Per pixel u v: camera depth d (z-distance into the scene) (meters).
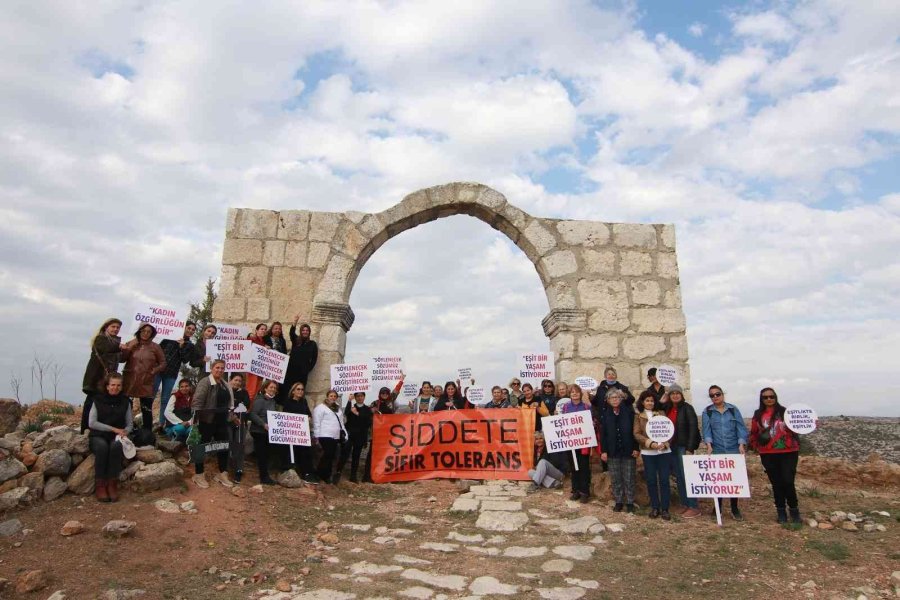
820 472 10.38
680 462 8.79
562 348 11.91
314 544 7.00
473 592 5.71
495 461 10.47
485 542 7.29
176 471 7.80
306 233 12.26
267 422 9.12
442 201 12.64
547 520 8.17
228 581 5.86
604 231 12.62
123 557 6.12
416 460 10.59
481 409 10.77
